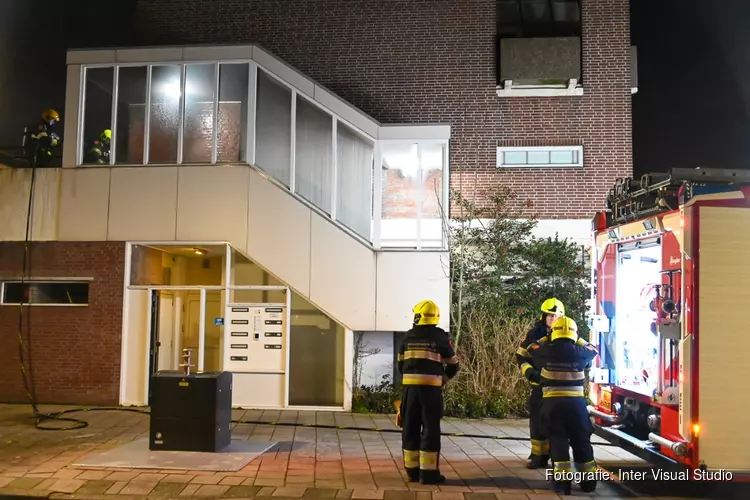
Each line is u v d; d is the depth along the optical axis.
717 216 6.52
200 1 15.67
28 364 12.77
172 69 13.05
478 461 8.65
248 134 12.72
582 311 13.54
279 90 12.92
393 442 9.72
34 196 13.00
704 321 6.43
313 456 8.76
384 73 15.16
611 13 15.09
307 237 12.53
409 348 7.70
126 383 12.68
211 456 8.47
